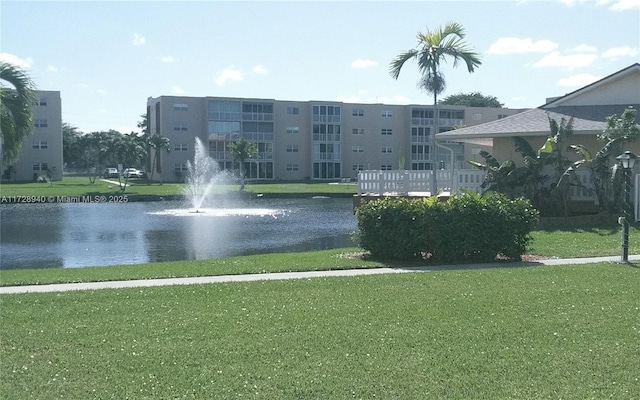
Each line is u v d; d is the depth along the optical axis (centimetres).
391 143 8588
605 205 2138
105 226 2820
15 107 2264
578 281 1148
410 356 697
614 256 1506
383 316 877
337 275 1261
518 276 1209
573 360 680
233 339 766
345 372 648
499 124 2523
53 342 760
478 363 673
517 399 578
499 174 2169
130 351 722
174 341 761
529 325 821
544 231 1930
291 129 8181
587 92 2584
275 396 588
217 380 628
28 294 1076
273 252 1941
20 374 648
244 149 6625
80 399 584
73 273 1343
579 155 2306
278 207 4034
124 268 1423
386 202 1509
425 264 1423
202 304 974
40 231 2627
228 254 1908
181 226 2805
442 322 841
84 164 11212
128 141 7006
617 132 2083
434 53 2734
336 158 8281
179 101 7669
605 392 593
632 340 752
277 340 760
